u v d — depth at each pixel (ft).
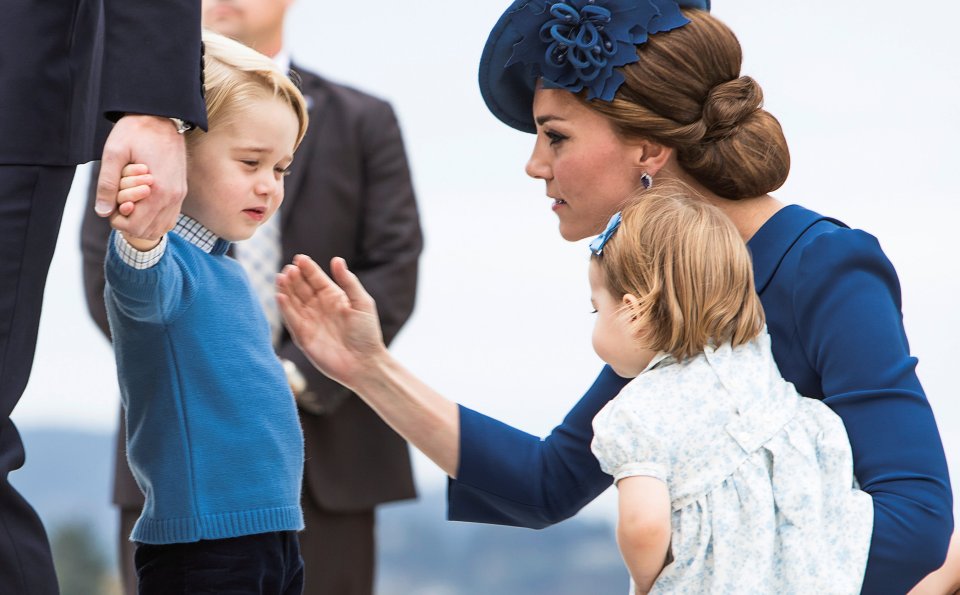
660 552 29.50
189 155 31.42
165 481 30.50
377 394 34.71
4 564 28.66
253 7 50.65
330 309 34.17
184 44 28.25
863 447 30.94
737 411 30.37
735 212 34.27
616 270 31.40
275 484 31.40
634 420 29.99
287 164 32.65
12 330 29.07
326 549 49.75
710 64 33.71
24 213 29.01
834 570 29.53
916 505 30.22
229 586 30.71
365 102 52.95
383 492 50.65
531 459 35.37
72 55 29.84
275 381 32.12
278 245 49.96
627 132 33.76
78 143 29.96
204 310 30.83
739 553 29.58
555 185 34.83
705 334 30.73
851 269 32.32
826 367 31.78
